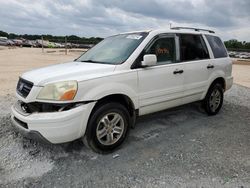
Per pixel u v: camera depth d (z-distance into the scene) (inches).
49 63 716.7
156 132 186.5
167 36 186.7
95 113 142.9
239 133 190.5
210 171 133.4
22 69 549.3
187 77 195.6
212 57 222.7
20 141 164.4
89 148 152.7
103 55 180.9
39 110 136.7
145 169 134.7
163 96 179.8
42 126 130.6
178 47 192.4
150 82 169.2
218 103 233.9
